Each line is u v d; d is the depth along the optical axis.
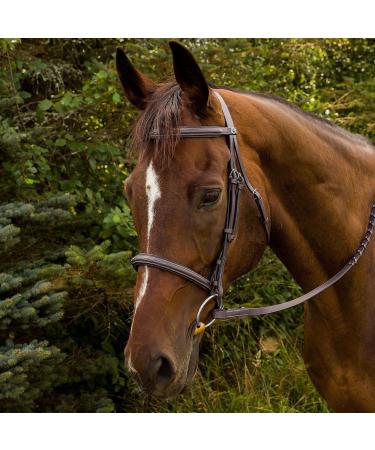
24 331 3.19
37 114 3.71
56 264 3.41
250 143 2.14
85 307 3.67
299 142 2.26
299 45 5.04
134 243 3.91
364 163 2.50
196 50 4.03
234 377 4.14
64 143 3.64
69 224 3.52
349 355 2.40
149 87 2.15
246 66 4.53
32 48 3.89
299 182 2.26
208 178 1.87
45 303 3.01
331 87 5.72
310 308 2.51
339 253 2.35
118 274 3.21
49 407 3.58
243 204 2.05
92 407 3.59
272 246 2.36
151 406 3.95
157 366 1.75
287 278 4.56
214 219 1.89
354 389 2.41
